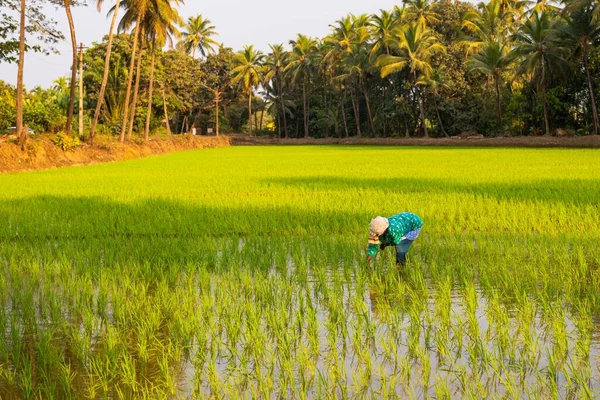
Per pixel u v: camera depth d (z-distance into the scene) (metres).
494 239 8.14
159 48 57.34
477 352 4.20
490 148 41.41
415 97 57.72
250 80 68.31
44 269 6.94
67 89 56.09
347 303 5.45
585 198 11.46
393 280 6.14
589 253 7.20
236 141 65.94
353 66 58.22
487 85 53.50
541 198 11.69
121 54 55.53
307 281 6.22
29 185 16.69
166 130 61.09
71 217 10.58
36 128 37.41
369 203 11.55
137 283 6.26
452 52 54.06
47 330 4.84
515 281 5.95
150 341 4.58
